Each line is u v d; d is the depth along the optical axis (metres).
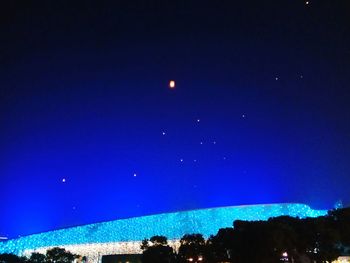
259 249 68.50
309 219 76.12
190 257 81.50
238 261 73.19
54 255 106.44
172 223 145.12
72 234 144.12
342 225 73.50
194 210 155.38
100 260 126.75
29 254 134.75
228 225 143.00
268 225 71.88
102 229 145.12
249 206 158.38
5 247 142.38
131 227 144.50
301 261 76.12
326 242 70.44
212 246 78.69
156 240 90.50
